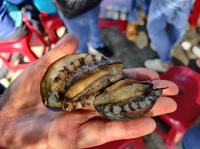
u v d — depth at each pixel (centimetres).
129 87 18
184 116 29
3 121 20
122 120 18
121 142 25
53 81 19
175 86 22
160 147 35
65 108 18
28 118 20
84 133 18
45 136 18
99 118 19
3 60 41
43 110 20
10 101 21
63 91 18
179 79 31
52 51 21
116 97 17
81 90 18
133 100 17
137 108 17
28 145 18
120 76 18
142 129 18
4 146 19
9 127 20
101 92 18
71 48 21
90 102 18
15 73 42
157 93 18
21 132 19
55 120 19
